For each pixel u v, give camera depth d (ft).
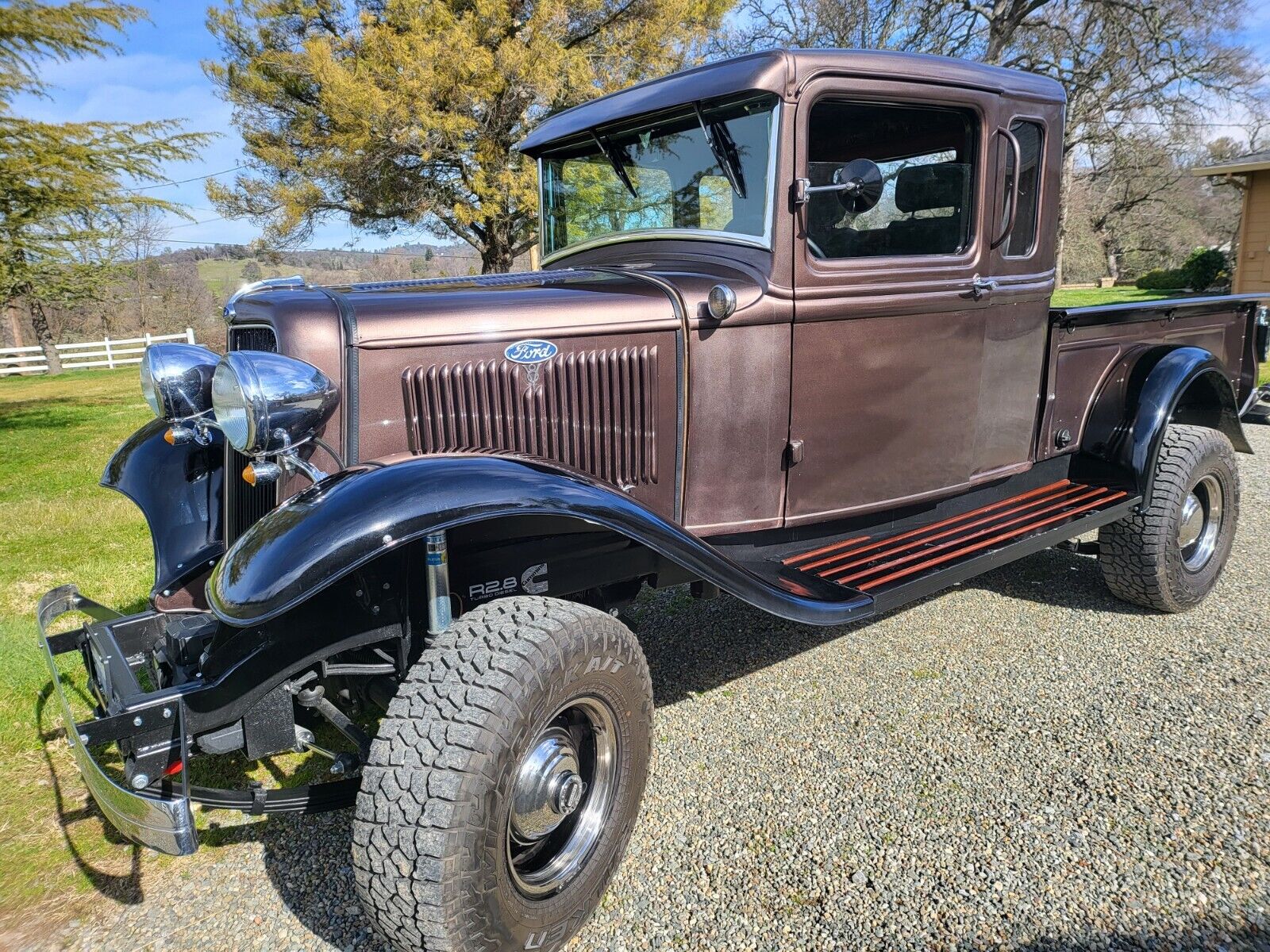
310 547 6.00
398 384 7.68
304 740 7.16
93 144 36.91
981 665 11.54
